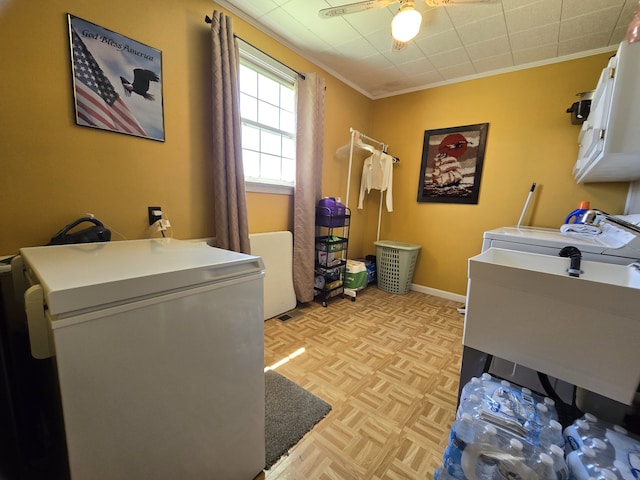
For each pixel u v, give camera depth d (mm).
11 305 1119
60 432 619
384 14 1989
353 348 1987
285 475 1056
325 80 2842
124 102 1507
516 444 722
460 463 795
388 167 3285
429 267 3309
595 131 1398
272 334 2164
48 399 737
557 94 2451
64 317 545
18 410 903
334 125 3053
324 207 2707
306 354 1894
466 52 2428
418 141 3281
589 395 906
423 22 2006
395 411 1393
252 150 2295
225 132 1855
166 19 1635
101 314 590
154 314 673
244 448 953
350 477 1055
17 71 1188
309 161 2516
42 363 769
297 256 2613
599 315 710
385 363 1812
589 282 706
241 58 2078
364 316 2557
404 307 2811
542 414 841
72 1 1295
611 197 2268
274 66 2223
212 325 799
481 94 2830
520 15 1910
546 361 814
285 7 1938
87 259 849
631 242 1257
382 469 1088
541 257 1231
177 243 1207
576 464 706
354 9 1618
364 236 3787
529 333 832
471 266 901
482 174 2883
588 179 2152
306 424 1290
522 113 2625
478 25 2039
